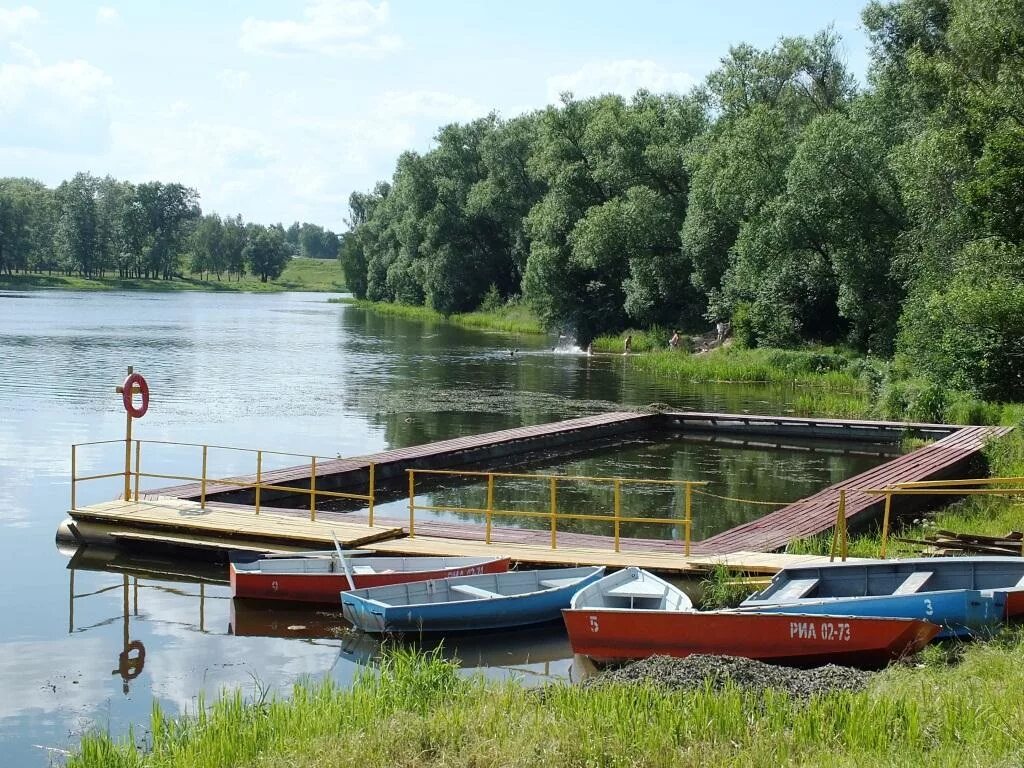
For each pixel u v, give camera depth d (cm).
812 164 4553
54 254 16588
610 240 6191
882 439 3062
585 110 6988
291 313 10125
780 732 820
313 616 1459
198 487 2147
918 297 3778
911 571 1316
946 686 921
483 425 3228
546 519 2077
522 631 1392
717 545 1652
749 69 5778
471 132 9175
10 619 1431
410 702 951
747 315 5169
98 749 891
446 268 8988
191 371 4653
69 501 2167
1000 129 3394
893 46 4722
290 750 840
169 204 17462
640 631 1189
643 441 3064
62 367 4694
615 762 784
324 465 2422
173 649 1314
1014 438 2559
